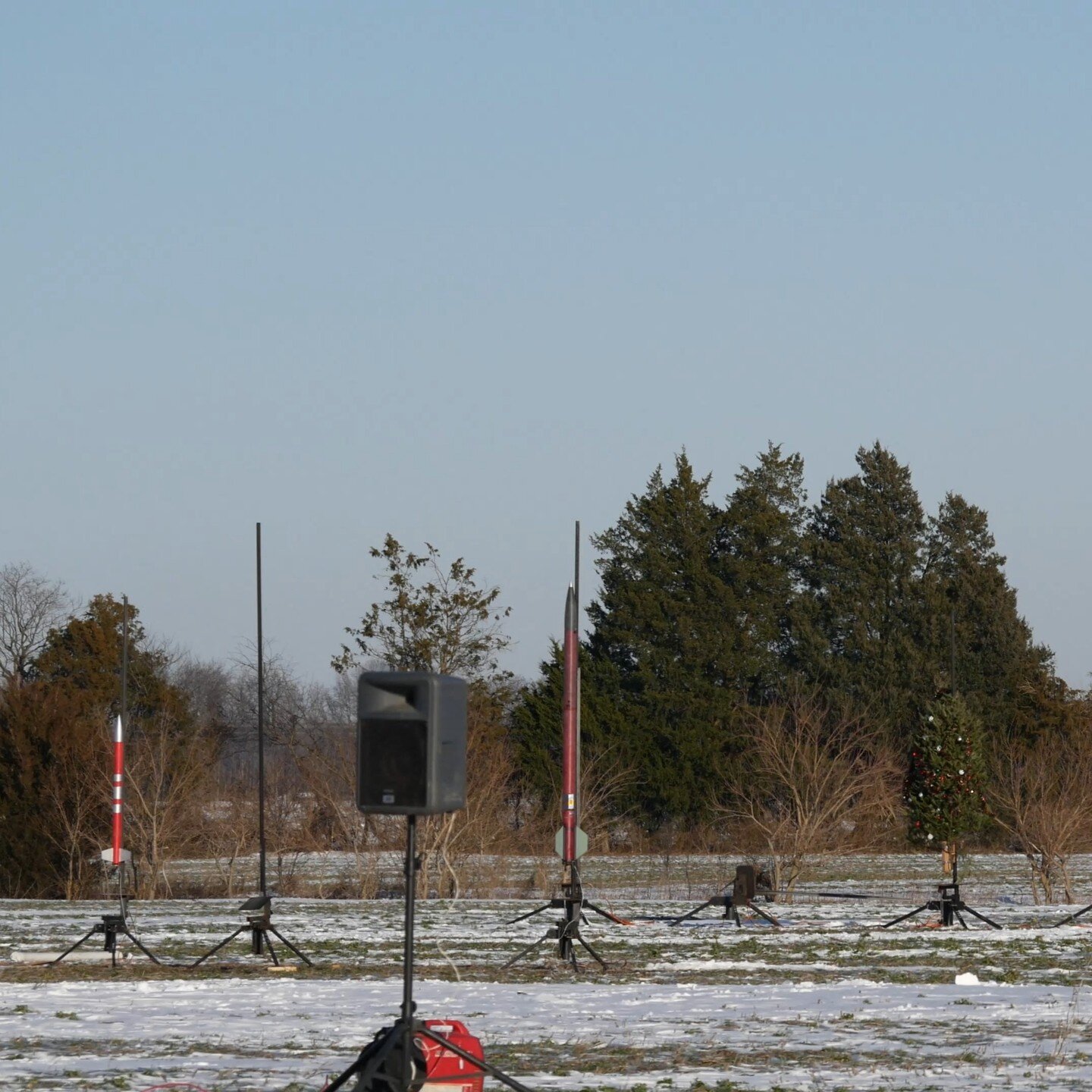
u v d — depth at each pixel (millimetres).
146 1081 31719
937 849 103562
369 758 25016
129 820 112000
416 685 24828
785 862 107375
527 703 159750
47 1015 43000
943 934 69938
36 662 183750
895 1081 31703
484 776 112688
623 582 196000
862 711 173375
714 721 176000
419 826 107125
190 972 54719
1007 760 128125
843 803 108125
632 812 164750
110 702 161750
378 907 89875
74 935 69562
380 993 48625
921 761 96625
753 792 121812
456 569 124000
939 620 197500
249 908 57031
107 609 184125
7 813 114812
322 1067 33750
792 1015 42844
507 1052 36031
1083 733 132875
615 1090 30641
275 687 188625
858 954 61438
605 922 77750
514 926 74625
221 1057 35312
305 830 114375
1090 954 61625
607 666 186250
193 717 179000
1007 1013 43406
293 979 52750
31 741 116188
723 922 77938
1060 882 114812
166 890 109562
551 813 122875
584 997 47406
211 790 118312
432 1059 26484
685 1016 42719
